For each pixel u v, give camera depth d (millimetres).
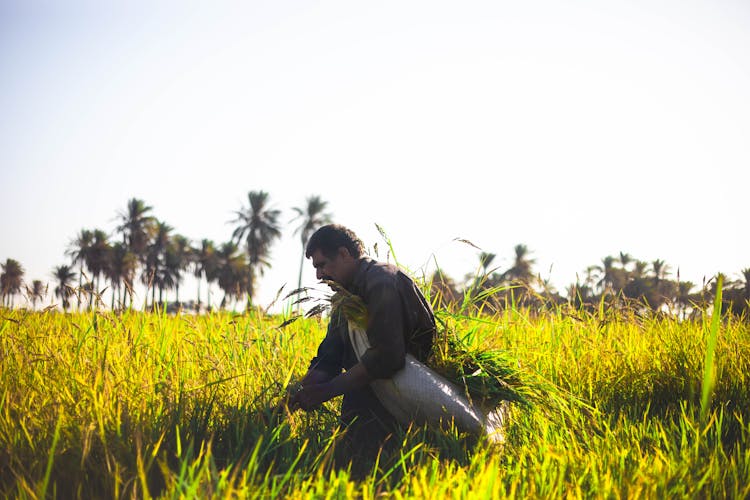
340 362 4027
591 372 5043
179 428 3293
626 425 3738
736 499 2740
